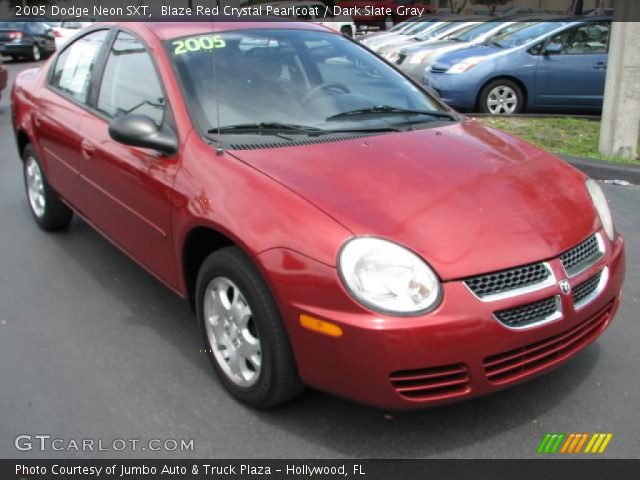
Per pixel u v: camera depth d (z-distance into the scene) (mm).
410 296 2439
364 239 2520
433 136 3467
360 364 2451
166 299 4078
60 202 4957
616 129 7039
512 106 9758
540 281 2645
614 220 5535
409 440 2785
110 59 4148
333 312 2473
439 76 9961
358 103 3742
